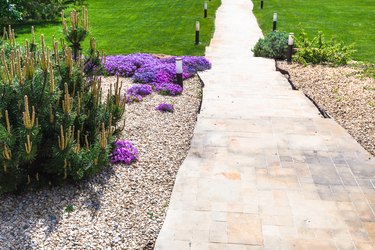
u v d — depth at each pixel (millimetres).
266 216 5383
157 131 7910
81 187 5938
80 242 4910
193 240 4953
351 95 9992
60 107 6035
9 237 4934
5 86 5648
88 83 6949
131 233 5105
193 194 5840
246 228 5156
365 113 8867
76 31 6910
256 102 9617
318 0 26484
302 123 8211
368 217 5383
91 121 6426
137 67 12016
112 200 5723
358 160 6801
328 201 5707
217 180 6191
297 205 5613
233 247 4844
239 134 7703
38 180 5844
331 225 5223
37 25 19984
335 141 7445
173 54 14945
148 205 5656
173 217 5355
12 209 5418
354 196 5824
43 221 5227
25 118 5102
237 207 5562
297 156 6910
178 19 21422
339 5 24656
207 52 15164
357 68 12500
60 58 6734
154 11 23750
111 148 6547
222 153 6992
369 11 22594
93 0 27469
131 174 6359
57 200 5641
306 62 13422
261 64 13422
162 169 6551
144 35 17969
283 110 9094
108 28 19484
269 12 23016
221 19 21281
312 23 20031
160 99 9750
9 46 6867
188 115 8805
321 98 9984
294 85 11016
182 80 10633
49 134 5789
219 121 8297
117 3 26438
